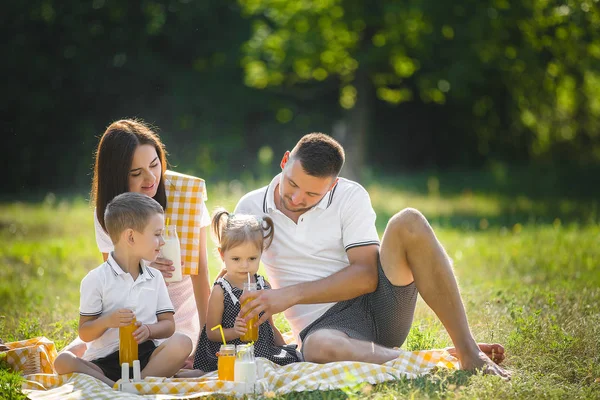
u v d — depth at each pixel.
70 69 33.22
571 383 5.55
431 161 38.78
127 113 34.94
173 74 35.03
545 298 8.25
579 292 8.67
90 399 5.08
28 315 8.39
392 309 6.03
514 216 20.12
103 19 33.75
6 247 14.16
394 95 33.03
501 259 11.90
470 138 38.62
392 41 27.12
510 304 7.82
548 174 31.19
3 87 32.19
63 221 18.03
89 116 34.41
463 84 27.39
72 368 5.64
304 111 37.59
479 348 5.79
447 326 5.68
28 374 5.95
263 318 5.87
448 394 5.01
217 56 35.75
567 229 15.44
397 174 35.28
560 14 23.53
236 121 36.47
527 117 35.47
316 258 6.26
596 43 24.77
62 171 32.84
